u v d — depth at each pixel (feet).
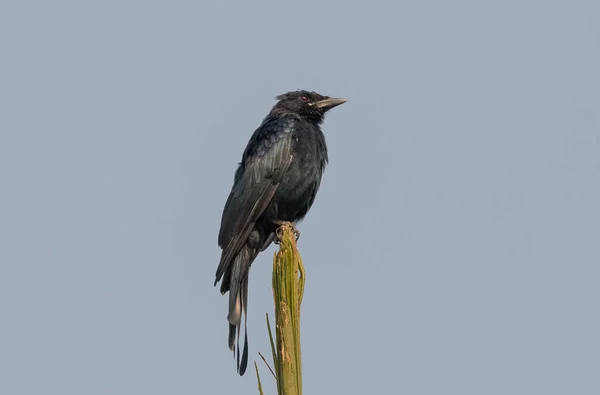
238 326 40.16
